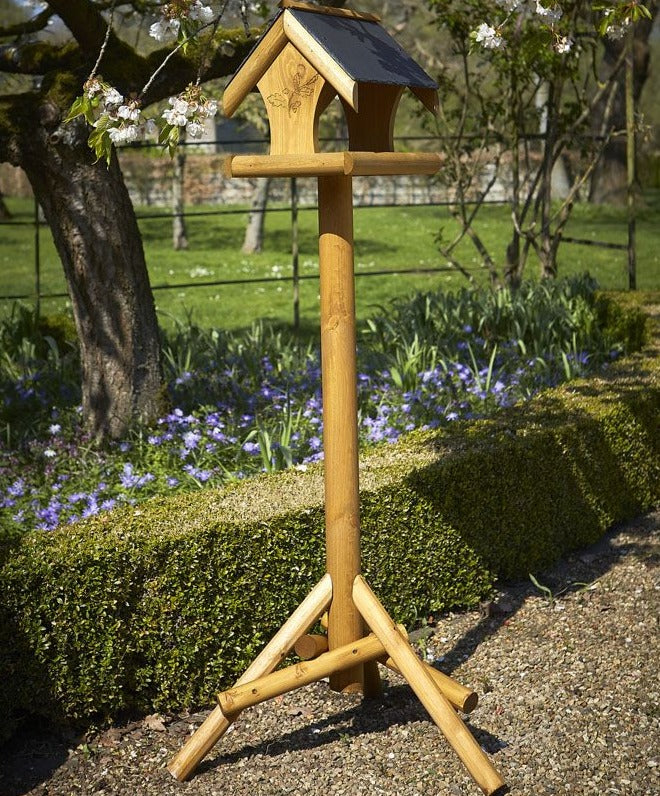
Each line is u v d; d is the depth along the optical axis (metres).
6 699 2.96
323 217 2.78
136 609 3.08
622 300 6.66
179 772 2.86
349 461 2.87
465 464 3.72
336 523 2.90
